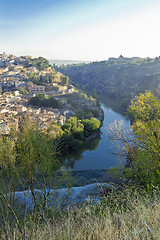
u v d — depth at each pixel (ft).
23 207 15.89
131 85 588.09
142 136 36.32
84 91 495.00
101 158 142.61
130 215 11.28
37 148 16.12
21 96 337.72
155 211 10.96
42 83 442.09
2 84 399.03
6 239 9.93
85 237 9.34
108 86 650.02
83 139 179.83
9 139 14.96
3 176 14.66
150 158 33.73
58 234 9.91
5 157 14.74
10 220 13.03
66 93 404.98
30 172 16.03
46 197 17.35
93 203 16.06
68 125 176.24
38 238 9.80
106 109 367.04
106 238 8.91
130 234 9.07
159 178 30.30
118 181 37.58
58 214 15.51
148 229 9.55
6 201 13.80
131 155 43.34
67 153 147.64
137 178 35.70
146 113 36.24
